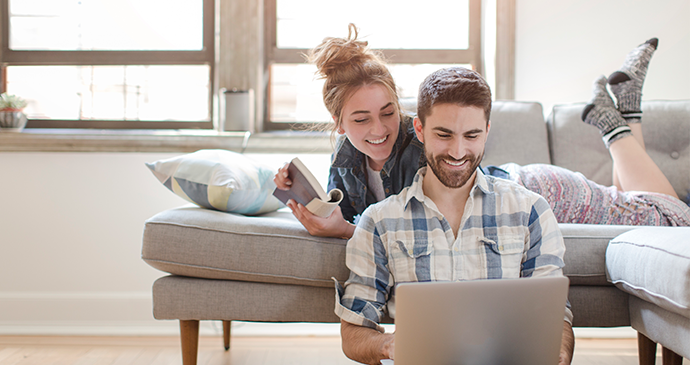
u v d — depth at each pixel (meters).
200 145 2.18
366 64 1.19
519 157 1.85
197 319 1.22
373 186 1.38
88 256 2.10
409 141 1.27
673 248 0.96
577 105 1.95
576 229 1.26
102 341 1.92
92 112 2.47
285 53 2.52
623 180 1.60
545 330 0.70
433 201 1.01
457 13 2.54
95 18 2.46
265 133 2.25
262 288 1.21
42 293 2.06
